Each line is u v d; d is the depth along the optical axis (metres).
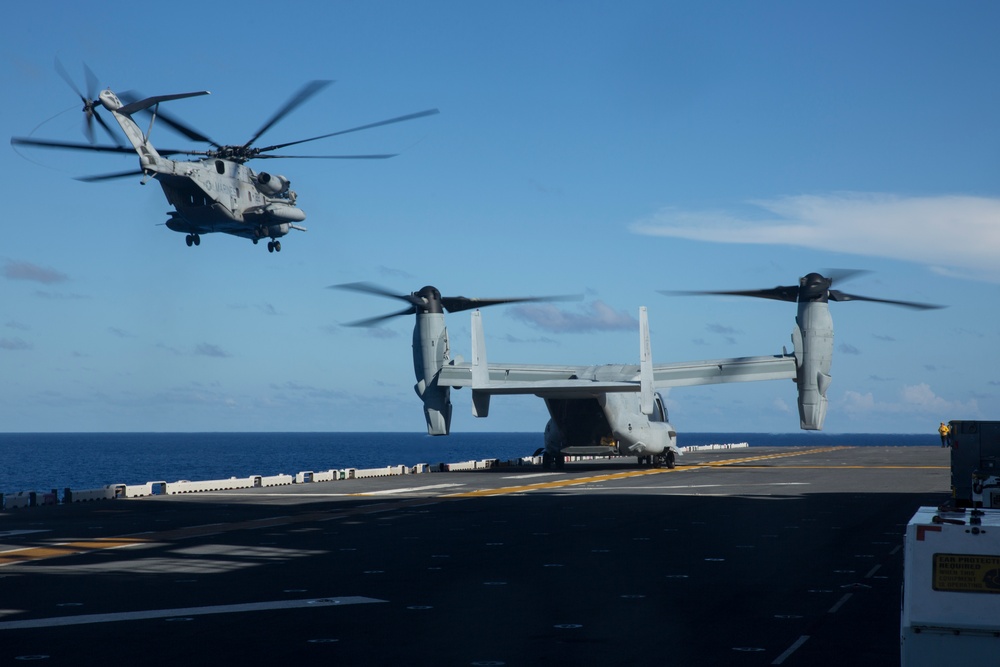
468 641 12.23
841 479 45.00
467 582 16.75
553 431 55.31
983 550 8.83
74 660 11.16
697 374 53.19
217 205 43.56
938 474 49.28
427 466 57.25
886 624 13.31
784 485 40.97
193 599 15.09
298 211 47.41
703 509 30.14
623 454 54.84
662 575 17.52
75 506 33.09
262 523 26.66
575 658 11.36
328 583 16.61
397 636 12.50
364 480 47.69
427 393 53.69
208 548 21.23
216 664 11.01
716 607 14.50
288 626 13.09
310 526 25.78
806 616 13.84
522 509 30.44
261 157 46.59
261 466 150.25
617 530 24.59
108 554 20.28
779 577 17.28
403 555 20.09
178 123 43.78
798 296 54.12
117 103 40.62
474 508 30.92
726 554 20.22
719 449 103.81
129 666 10.90
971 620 8.80
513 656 11.45
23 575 17.45
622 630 12.90
